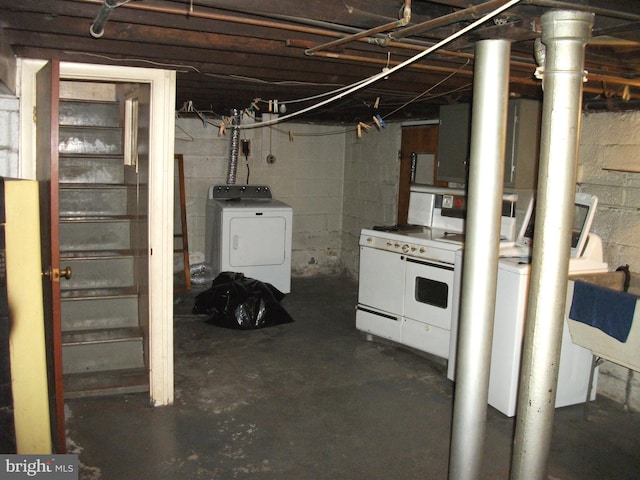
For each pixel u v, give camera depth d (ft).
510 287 10.40
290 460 9.05
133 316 12.28
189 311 16.67
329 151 21.54
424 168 17.87
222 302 15.57
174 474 8.57
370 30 6.48
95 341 11.36
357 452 9.34
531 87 11.44
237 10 5.97
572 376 10.91
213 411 10.64
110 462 8.84
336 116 18.45
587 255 10.89
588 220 10.94
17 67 9.29
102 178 13.84
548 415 6.79
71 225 12.67
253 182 20.58
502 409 10.73
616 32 6.33
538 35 6.41
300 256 21.76
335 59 9.02
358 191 20.92
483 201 6.92
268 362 13.10
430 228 14.66
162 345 10.70
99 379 11.26
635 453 9.56
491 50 6.68
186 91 12.95
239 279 16.37
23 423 7.34
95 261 12.48
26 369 7.25
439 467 8.96
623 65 8.30
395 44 7.29
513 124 11.68
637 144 10.85
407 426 10.27
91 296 11.86
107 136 14.10
